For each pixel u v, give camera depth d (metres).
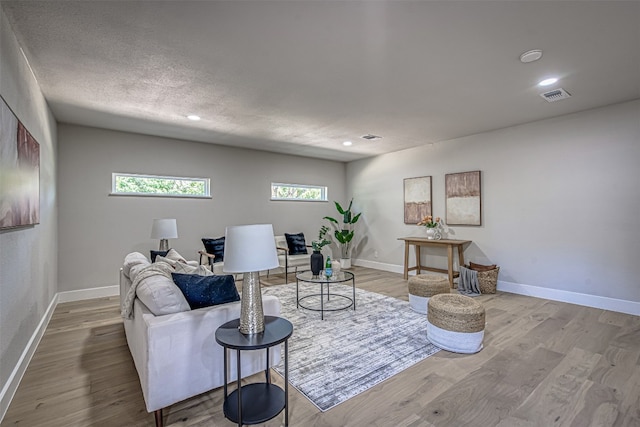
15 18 1.92
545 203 4.17
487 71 2.72
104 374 2.30
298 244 5.89
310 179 6.71
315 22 2.00
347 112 3.78
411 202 5.84
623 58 2.50
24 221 2.24
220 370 1.91
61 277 4.14
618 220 3.61
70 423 1.77
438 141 5.31
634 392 2.04
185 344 1.78
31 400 1.99
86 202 4.32
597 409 1.87
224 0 1.78
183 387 1.77
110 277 4.48
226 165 5.58
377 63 2.56
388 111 3.76
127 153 4.62
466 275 4.53
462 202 5.04
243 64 2.56
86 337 2.98
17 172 2.07
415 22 2.01
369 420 1.79
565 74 2.79
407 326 3.21
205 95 3.21
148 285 1.93
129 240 4.63
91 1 1.78
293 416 1.82
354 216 7.03
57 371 2.35
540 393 2.03
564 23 2.03
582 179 3.85
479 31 2.12
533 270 4.30
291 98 3.32
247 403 1.79
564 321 3.32
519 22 2.02
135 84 2.93
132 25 2.02
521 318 3.41
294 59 2.49
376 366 2.39
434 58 2.49
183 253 5.11
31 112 2.56
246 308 1.71
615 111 3.59
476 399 1.97
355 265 6.96
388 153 6.27
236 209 5.69
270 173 6.14
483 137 4.79
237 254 1.66
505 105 3.59
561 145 4.01
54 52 2.34
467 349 2.58
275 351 2.15
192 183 5.30
